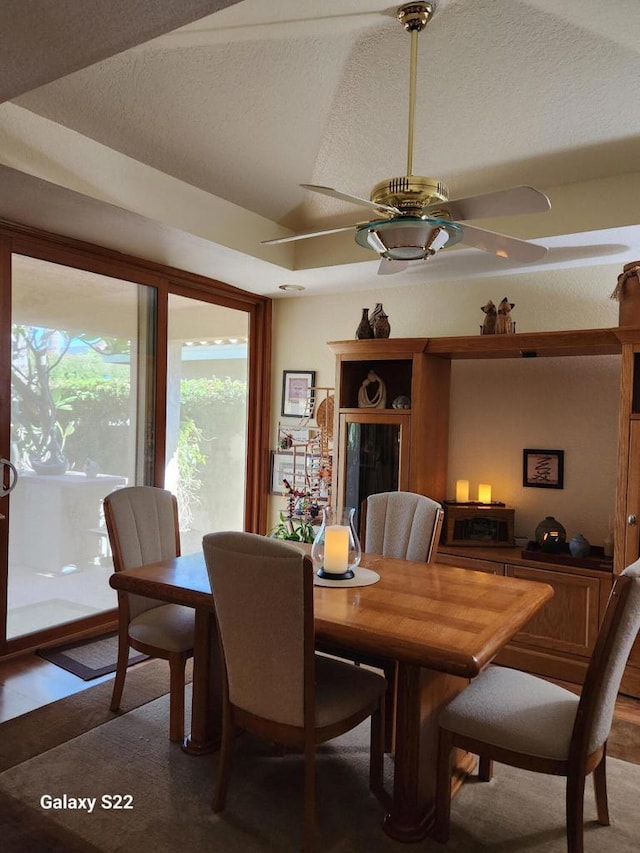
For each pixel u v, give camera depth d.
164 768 2.28
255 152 2.87
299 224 3.66
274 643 1.84
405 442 3.65
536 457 3.75
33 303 3.23
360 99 2.54
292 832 1.96
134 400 3.82
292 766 2.35
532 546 3.43
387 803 2.12
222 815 2.03
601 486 3.55
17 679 2.97
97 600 3.65
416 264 3.59
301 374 4.71
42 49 1.48
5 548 3.15
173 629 2.51
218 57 2.26
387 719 2.45
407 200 1.90
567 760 1.77
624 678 2.98
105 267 3.53
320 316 4.62
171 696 2.46
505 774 2.35
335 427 3.92
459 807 2.13
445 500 3.90
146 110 2.48
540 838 1.97
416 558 2.83
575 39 2.08
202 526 4.43
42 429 3.31
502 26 2.08
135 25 1.38
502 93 2.39
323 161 2.97
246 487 4.84
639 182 2.73
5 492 3.10
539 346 3.27
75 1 1.29
